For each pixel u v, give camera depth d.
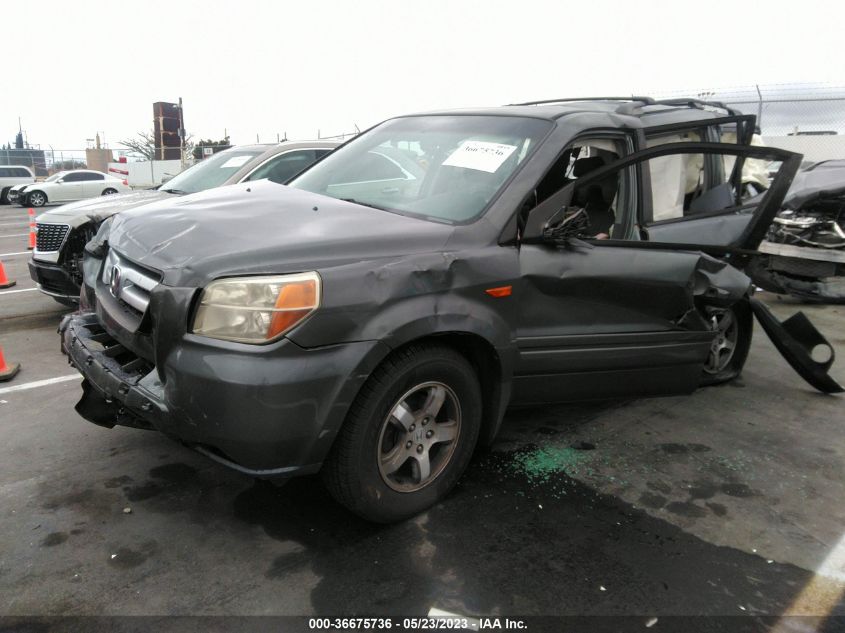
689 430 3.96
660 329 3.46
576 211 2.97
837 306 7.44
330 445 2.45
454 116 3.78
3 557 2.54
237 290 2.32
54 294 6.04
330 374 2.36
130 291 2.72
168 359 2.39
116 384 2.59
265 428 2.29
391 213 3.06
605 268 3.16
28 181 25.67
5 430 3.68
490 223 2.91
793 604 2.45
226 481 3.15
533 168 3.09
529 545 2.73
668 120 3.94
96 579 2.43
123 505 2.93
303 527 2.79
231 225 2.76
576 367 3.23
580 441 3.74
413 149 3.61
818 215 7.45
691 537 2.85
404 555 2.63
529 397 3.22
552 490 3.18
